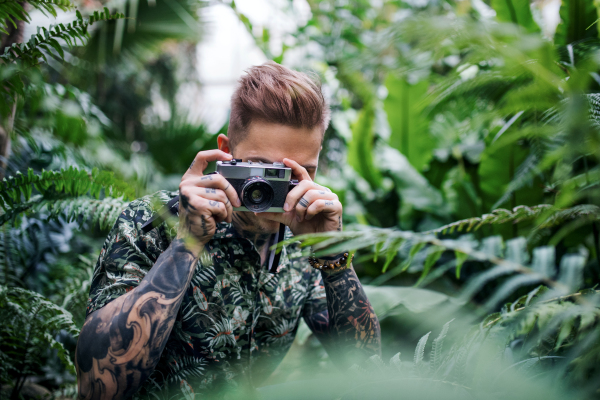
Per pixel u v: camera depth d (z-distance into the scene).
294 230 0.99
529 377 0.60
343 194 2.33
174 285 0.84
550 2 1.60
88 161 1.61
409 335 1.35
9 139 1.31
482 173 1.67
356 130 2.41
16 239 1.44
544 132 0.57
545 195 1.36
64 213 1.28
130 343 0.80
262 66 1.02
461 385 0.59
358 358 1.02
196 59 6.50
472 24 0.45
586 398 0.50
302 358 1.58
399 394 0.60
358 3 3.53
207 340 0.96
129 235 0.95
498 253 0.82
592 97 0.60
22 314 1.12
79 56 2.78
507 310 0.73
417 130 2.43
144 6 2.78
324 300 1.16
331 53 3.46
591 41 0.91
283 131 0.95
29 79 1.22
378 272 1.87
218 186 0.88
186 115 3.96
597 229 0.96
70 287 1.45
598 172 0.63
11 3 0.97
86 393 0.81
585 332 0.57
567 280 0.72
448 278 1.64
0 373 1.17
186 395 0.94
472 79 0.70
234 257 1.00
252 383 1.03
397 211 2.38
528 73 0.60
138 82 5.76
